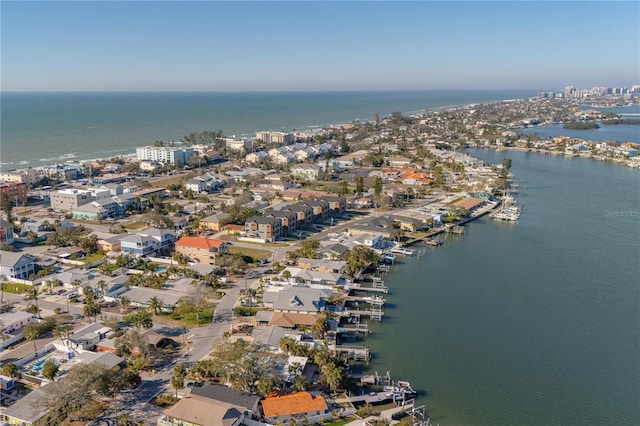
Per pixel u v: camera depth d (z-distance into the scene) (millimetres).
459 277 166375
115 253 172875
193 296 132375
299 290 136375
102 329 118188
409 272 170250
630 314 141000
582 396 103375
